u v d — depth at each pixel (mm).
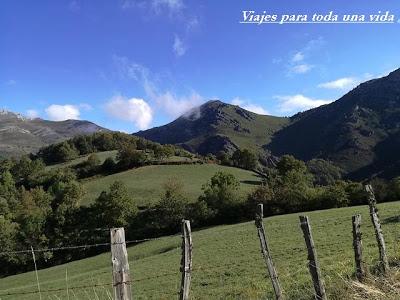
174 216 94625
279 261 28344
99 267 60062
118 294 7406
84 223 97750
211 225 92562
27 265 84125
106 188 130500
